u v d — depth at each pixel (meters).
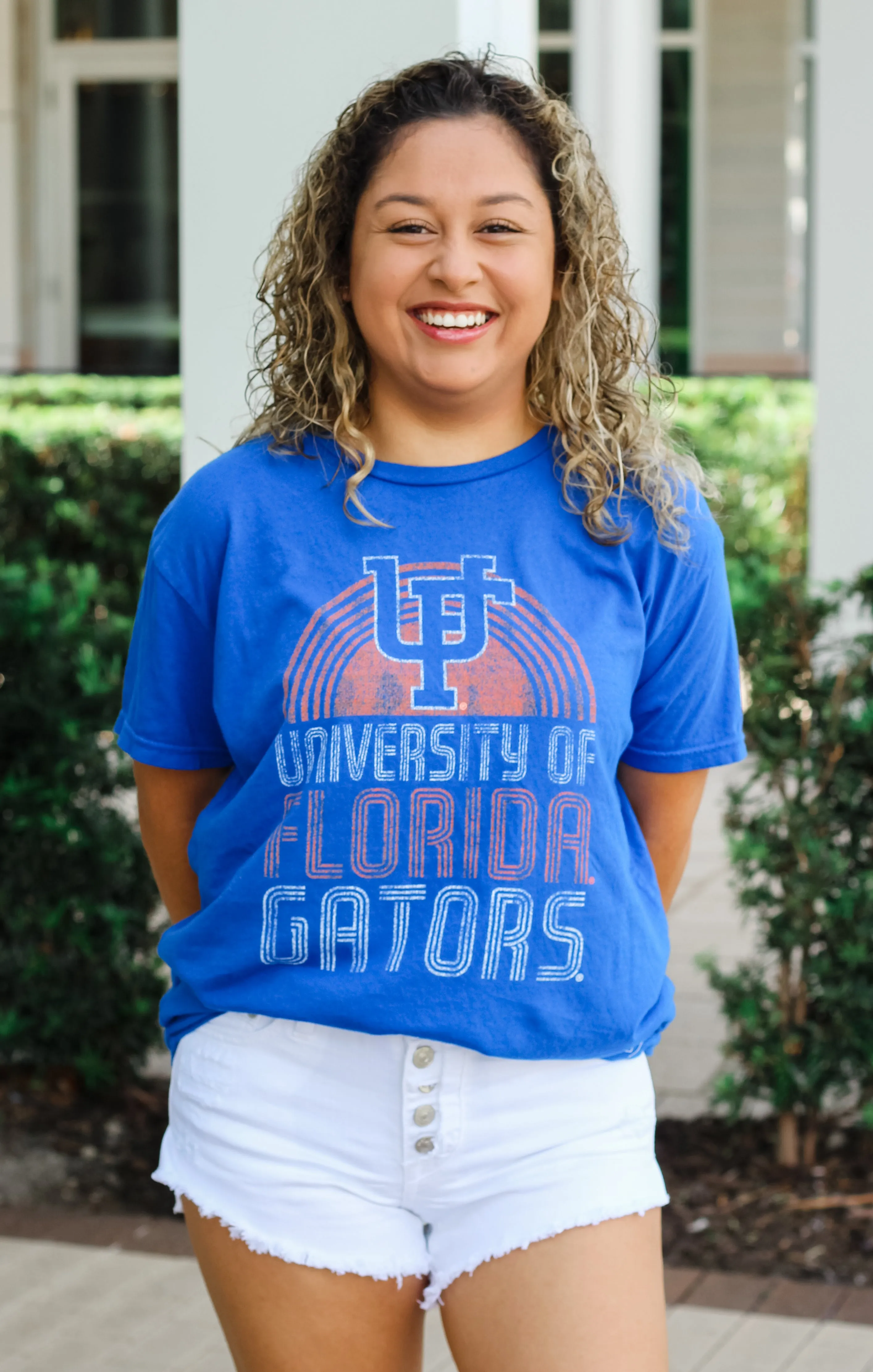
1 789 4.21
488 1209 1.92
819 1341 3.25
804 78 12.23
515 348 1.96
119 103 12.88
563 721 1.87
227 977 1.93
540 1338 1.86
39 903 4.26
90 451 9.49
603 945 1.88
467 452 2.01
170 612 2.00
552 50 12.20
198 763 2.11
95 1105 4.41
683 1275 3.52
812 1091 3.91
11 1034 4.32
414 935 1.85
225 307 3.63
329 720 1.87
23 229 12.97
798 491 9.69
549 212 1.97
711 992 5.17
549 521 1.95
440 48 3.42
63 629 4.25
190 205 3.62
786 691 3.94
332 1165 1.91
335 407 2.03
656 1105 4.28
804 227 12.42
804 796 3.95
